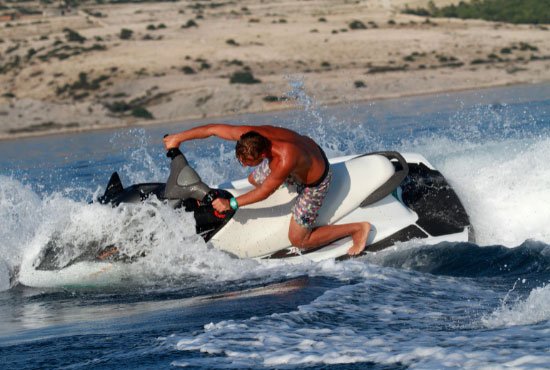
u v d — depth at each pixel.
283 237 12.21
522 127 26.62
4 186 16.11
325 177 11.73
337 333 8.15
